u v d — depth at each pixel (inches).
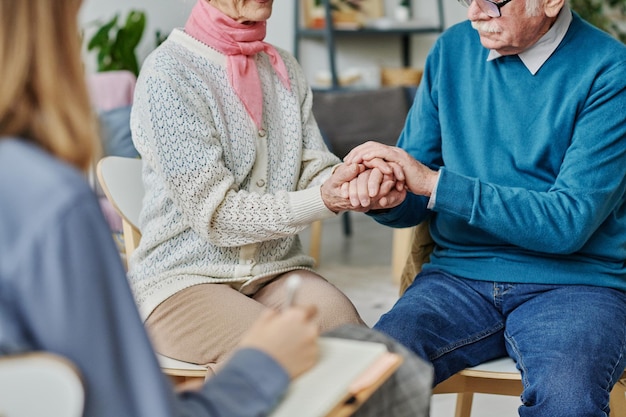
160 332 73.9
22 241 33.4
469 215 73.6
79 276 33.8
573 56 78.1
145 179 78.9
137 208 82.5
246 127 77.9
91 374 34.5
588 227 73.7
